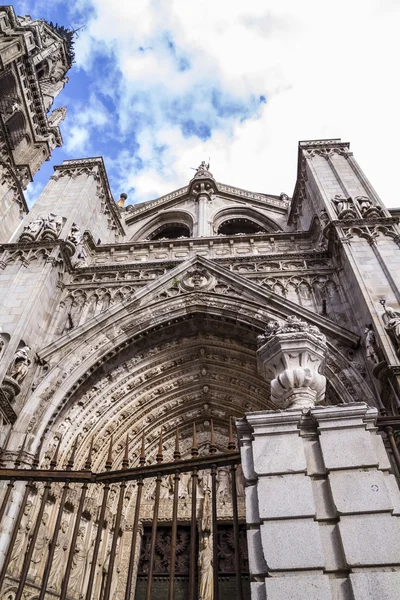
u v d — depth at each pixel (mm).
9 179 22094
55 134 31234
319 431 4695
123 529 12594
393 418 4938
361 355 11977
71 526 11055
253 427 4887
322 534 4039
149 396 14234
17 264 15336
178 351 14734
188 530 12891
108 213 23516
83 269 16891
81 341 13508
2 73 25781
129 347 14047
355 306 13242
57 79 37062
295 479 4371
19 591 4395
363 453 4418
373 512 4020
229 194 27609
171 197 27781
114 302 15492
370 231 14781
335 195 17234
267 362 6109
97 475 5445
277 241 18609
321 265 15891
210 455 5164
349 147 20969
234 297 14227
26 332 12938
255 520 4301
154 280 15500
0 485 9883
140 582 12039
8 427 11047
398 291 12148
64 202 19625
